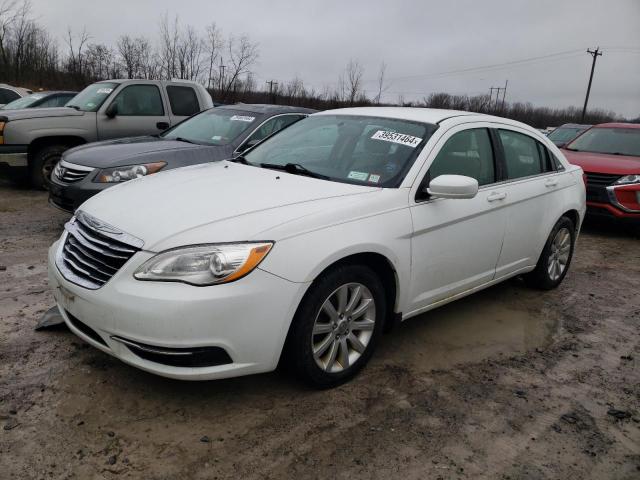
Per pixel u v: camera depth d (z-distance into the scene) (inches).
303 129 175.8
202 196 128.0
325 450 107.8
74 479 95.8
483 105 2293.3
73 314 117.3
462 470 105.0
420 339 159.6
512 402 129.7
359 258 127.1
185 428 111.5
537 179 185.5
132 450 104.0
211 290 105.0
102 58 1282.0
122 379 126.8
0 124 316.5
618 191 303.7
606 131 371.2
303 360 119.1
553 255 202.2
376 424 117.1
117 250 112.5
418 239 138.3
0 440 103.9
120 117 339.9
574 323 180.2
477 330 169.0
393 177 140.4
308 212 120.1
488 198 159.9
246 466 101.9
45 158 335.9
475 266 161.5
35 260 205.8
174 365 107.6
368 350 134.0
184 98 360.8
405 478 101.7
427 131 153.3
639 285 226.2
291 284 111.7
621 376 146.6
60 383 123.6
